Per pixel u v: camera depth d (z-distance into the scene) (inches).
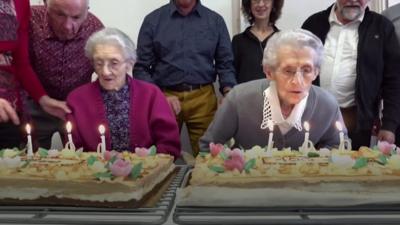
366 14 98.2
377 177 46.2
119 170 46.0
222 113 70.3
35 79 78.4
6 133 72.2
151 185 49.3
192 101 105.7
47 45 83.0
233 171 48.0
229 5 117.9
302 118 67.3
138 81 74.6
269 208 42.5
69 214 40.5
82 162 55.7
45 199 45.4
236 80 109.7
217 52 107.7
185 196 43.2
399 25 103.5
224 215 39.3
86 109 71.6
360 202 43.7
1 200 46.0
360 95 95.7
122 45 69.5
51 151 62.8
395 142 102.5
